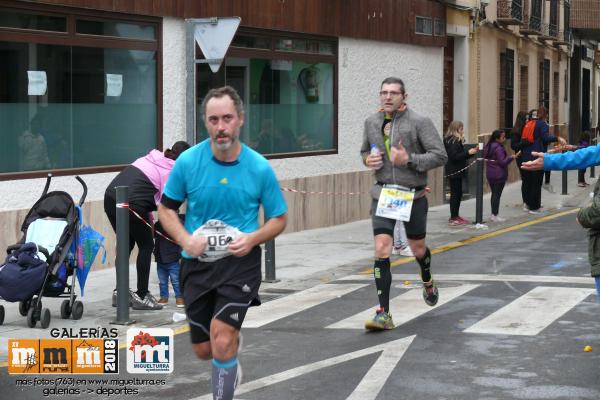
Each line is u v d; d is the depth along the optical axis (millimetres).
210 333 6559
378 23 22719
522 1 34906
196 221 6574
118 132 15258
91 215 14445
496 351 9055
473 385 7902
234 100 6328
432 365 8562
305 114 20359
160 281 11828
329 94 21188
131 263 15219
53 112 14062
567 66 49438
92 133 14766
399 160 9719
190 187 6484
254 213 6570
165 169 11500
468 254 16031
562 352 8992
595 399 7469
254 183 6492
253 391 7832
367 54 22547
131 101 15492
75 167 14484
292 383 8062
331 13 20719
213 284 6516
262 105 18938
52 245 10492
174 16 16078
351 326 10367
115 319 10828
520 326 10133
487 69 31375
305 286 13188
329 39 20969
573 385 7871
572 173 38438
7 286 10055
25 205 13430
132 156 15570
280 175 19312
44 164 13930
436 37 25922
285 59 19531
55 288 10562
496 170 21172
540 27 39375
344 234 19391
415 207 10234
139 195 11328
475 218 21859
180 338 10055
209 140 6559
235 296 6477
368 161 9945
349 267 14953
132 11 15094
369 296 12297
